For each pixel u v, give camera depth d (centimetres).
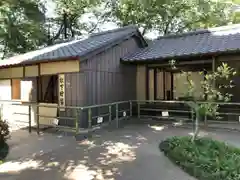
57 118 732
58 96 802
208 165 412
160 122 843
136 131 712
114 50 905
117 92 918
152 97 1032
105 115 806
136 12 1762
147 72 1005
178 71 1070
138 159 473
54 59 734
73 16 1911
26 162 465
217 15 1523
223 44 818
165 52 904
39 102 886
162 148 525
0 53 1599
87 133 672
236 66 829
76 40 1196
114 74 902
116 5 1809
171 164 447
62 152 521
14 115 986
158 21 1872
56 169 427
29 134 695
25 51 1561
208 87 586
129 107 992
